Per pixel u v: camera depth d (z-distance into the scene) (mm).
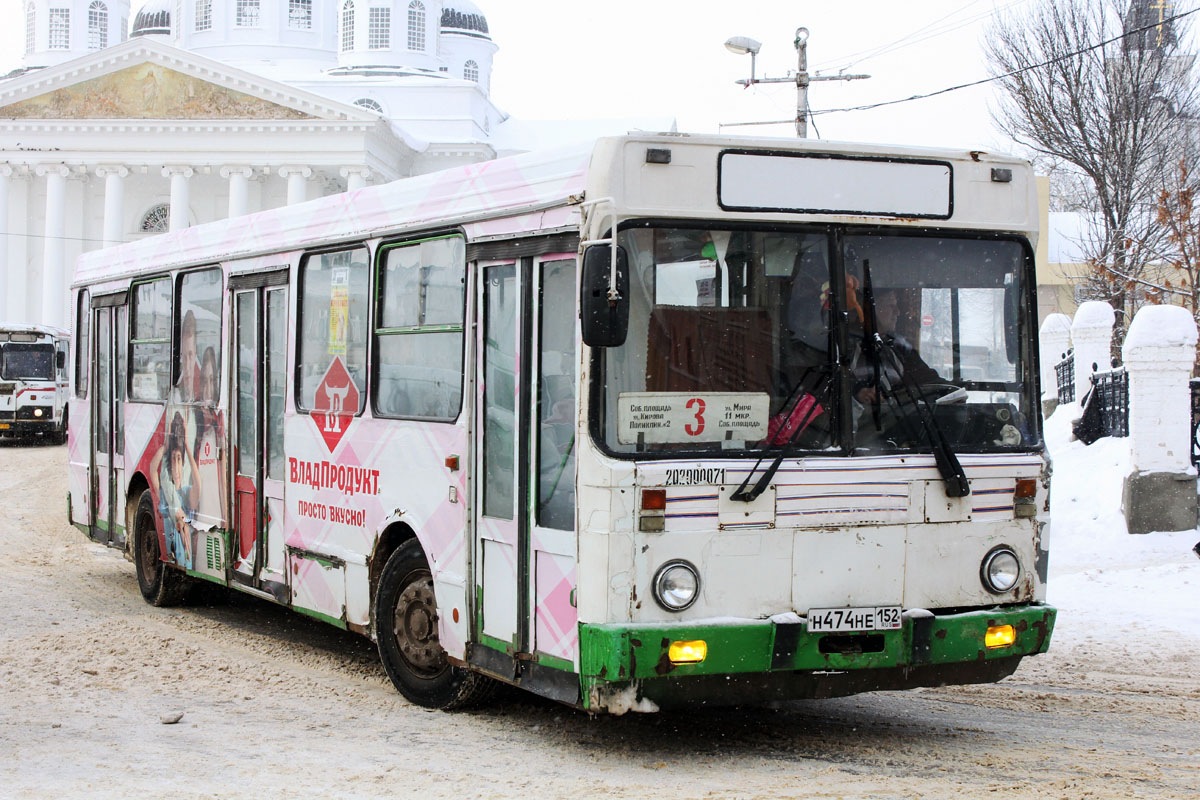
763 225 6551
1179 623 11195
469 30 86812
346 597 8742
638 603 6223
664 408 6363
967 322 6945
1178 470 15227
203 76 62531
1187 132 38031
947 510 6801
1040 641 6949
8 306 66688
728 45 27422
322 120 62031
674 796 5977
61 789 6133
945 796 5961
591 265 6016
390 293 8336
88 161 63281
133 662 9422
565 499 6582
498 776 6418
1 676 8859
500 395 7156
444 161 69562
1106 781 6285
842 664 6543
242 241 10273
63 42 88125
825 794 6008
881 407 6711
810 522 6516
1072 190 45406
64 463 29406
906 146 6824
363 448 8500
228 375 10391
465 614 7367
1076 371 22312
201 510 10891
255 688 8672
